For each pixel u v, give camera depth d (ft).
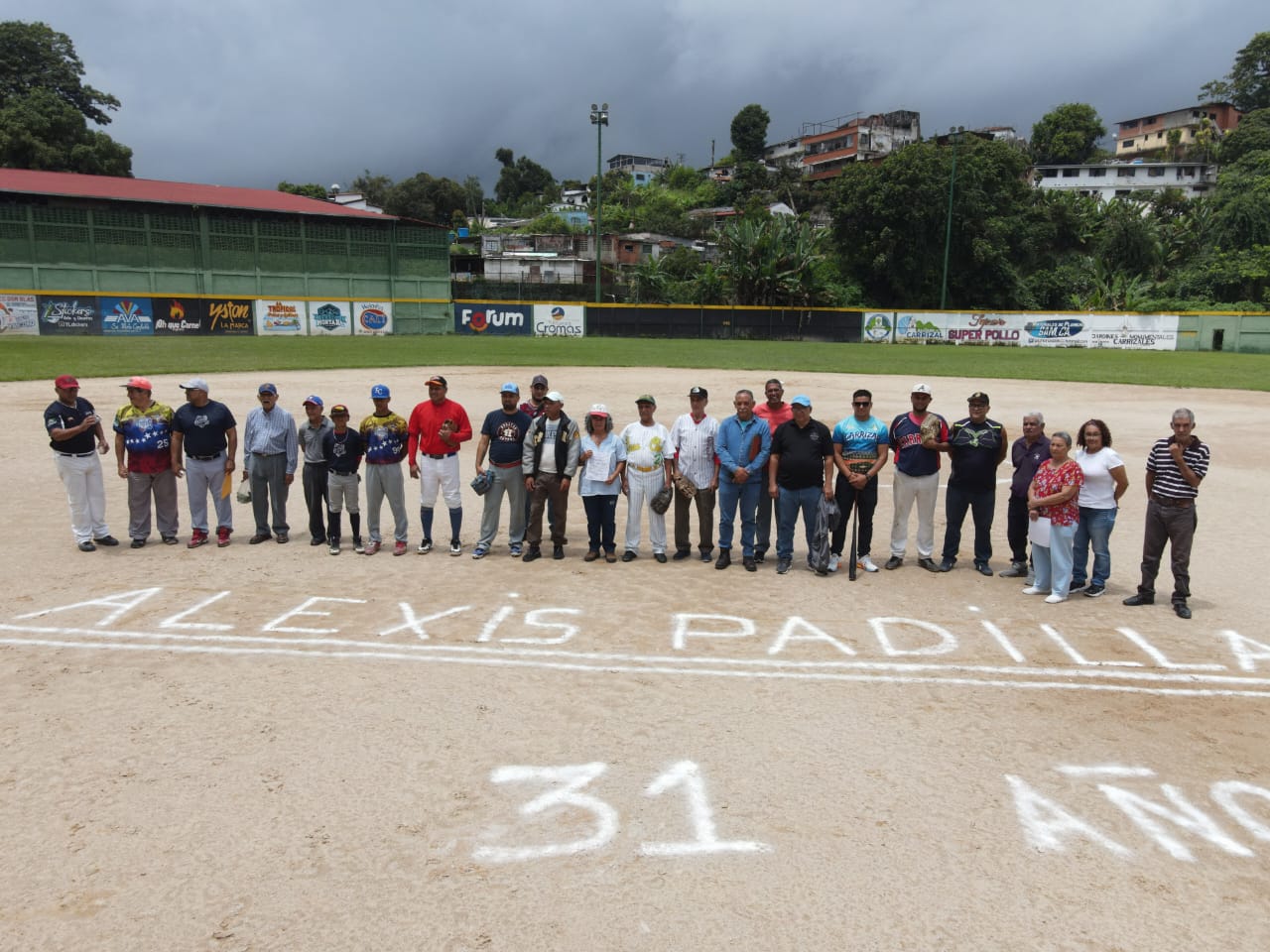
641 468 30.81
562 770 16.21
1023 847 14.06
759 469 29.78
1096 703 19.69
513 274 236.43
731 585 28.50
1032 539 27.63
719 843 13.98
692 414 31.35
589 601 26.43
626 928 11.96
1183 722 18.80
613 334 162.50
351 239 171.94
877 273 201.16
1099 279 204.64
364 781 15.71
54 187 152.97
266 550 32.19
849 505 30.58
